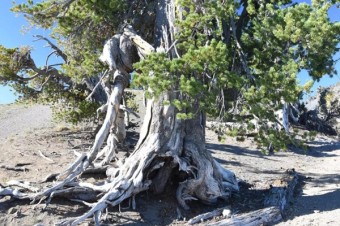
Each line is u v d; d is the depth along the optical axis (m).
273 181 16.59
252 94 10.42
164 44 12.90
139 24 14.91
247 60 13.07
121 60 13.48
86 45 15.79
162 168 12.82
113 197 11.13
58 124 28.64
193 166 12.56
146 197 12.60
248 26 14.28
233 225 11.25
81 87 23.14
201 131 13.11
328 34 10.38
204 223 11.33
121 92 13.17
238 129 11.53
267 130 11.48
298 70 11.14
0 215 10.27
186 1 11.28
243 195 14.35
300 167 22.22
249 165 20.78
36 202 11.14
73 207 11.16
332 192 15.33
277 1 12.96
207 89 10.94
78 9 15.20
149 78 9.84
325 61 11.37
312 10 10.93
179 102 10.05
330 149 31.61
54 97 23.31
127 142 20.92
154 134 12.48
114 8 14.23
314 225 11.55
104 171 13.98
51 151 19.03
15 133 26.62
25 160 16.88
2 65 20.95
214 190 12.72
